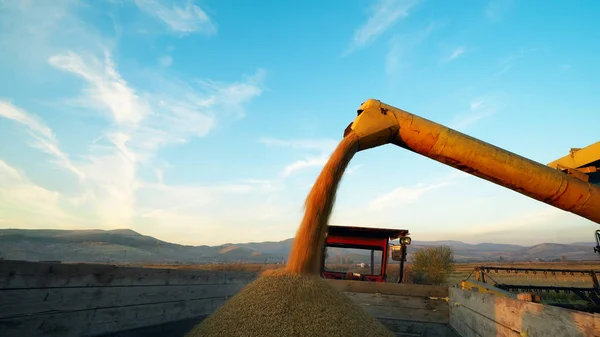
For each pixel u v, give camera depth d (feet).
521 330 8.65
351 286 18.80
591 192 10.53
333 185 10.11
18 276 9.74
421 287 18.22
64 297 10.98
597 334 5.59
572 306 23.79
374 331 8.78
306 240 9.64
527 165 10.89
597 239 15.38
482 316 11.96
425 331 17.54
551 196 10.80
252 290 9.39
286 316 8.22
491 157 10.98
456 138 11.23
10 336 9.40
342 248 24.84
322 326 8.08
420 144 11.46
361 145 11.39
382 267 24.27
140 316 13.87
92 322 11.80
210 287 18.93
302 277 9.30
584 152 12.64
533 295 9.20
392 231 23.40
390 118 11.53
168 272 15.76
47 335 10.34
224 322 8.61
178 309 16.17
